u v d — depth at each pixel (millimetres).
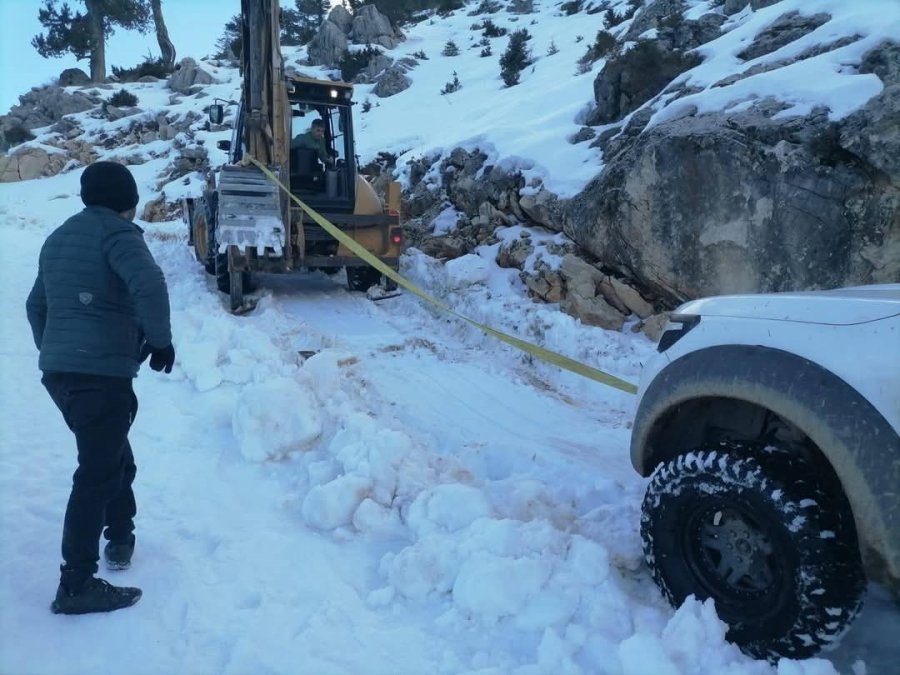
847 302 2486
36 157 27312
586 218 8523
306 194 9234
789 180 6598
